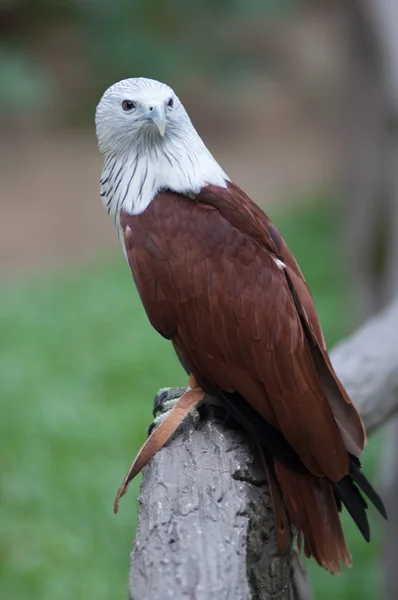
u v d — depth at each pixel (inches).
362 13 481.4
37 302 725.9
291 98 1291.8
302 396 221.6
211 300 226.5
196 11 1129.4
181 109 245.6
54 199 1013.8
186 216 232.4
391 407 277.4
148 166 239.8
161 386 588.1
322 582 433.1
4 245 903.1
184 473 205.5
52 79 1205.7
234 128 1212.5
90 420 537.3
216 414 236.8
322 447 218.7
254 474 220.5
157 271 229.9
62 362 618.2
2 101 1039.0
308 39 1369.3
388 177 463.5
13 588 411.2
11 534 442.3
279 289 227.0
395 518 378.3
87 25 1127.6
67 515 458.6
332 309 693.3
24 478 482.9
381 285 509.7
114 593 406.9
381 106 505.0
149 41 1119.0
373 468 501.4
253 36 1344.7
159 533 180.9
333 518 219.8
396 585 384.8
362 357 277.7
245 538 182.5
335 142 879.1
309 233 867.4
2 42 1159.0
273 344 223.6
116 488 474.6
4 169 1088.2
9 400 560.7
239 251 228.2
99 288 754.2
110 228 943.7
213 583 163.6
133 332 661.3
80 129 1186.6
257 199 995.3
